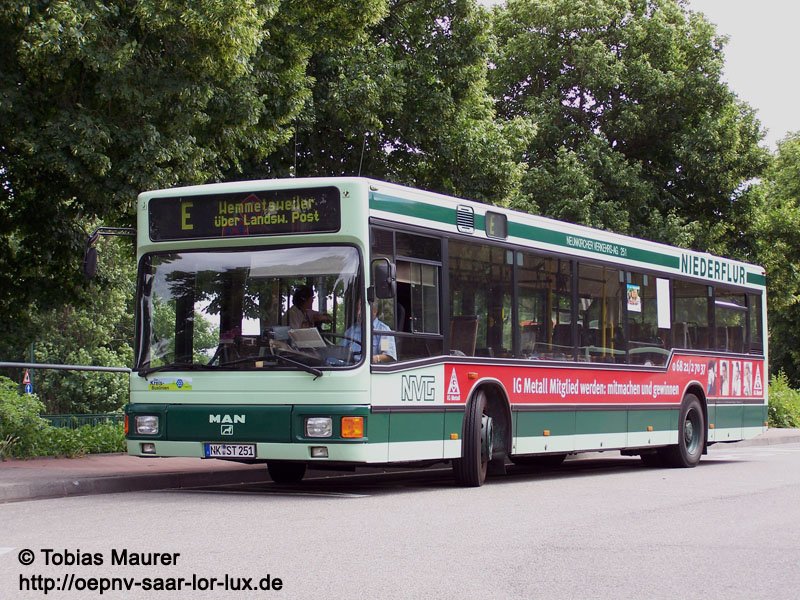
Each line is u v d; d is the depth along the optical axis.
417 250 12.66
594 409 15.97
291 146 24.28
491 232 14.02
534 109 38.78
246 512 10.46
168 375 12.33
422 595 6.53
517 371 14.32
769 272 41.78
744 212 38.94
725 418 19.84
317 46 21.97
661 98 38.94
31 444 16.11
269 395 11.88
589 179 36.66
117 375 53.75
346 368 11.66
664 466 18.69
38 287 21.44
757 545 8.60
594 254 16.23
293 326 11.96
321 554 7.93
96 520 9.80
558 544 8.54
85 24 15.52
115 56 15.65
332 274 11.90
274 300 12.05
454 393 13.12
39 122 16.59
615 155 37.50
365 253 11.83
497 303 14.04
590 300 16.06
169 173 16.91
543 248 15.05
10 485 11.76
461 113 26.45
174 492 12.79
